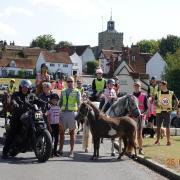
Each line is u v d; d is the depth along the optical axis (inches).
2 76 4987.7
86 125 654.5
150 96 863.7
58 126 594.6
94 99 741.3
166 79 3432.6
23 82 560.7
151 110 851.4
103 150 682.2
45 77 679.1
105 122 579.8
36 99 564.7
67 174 476.7
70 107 605.0
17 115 555.5
